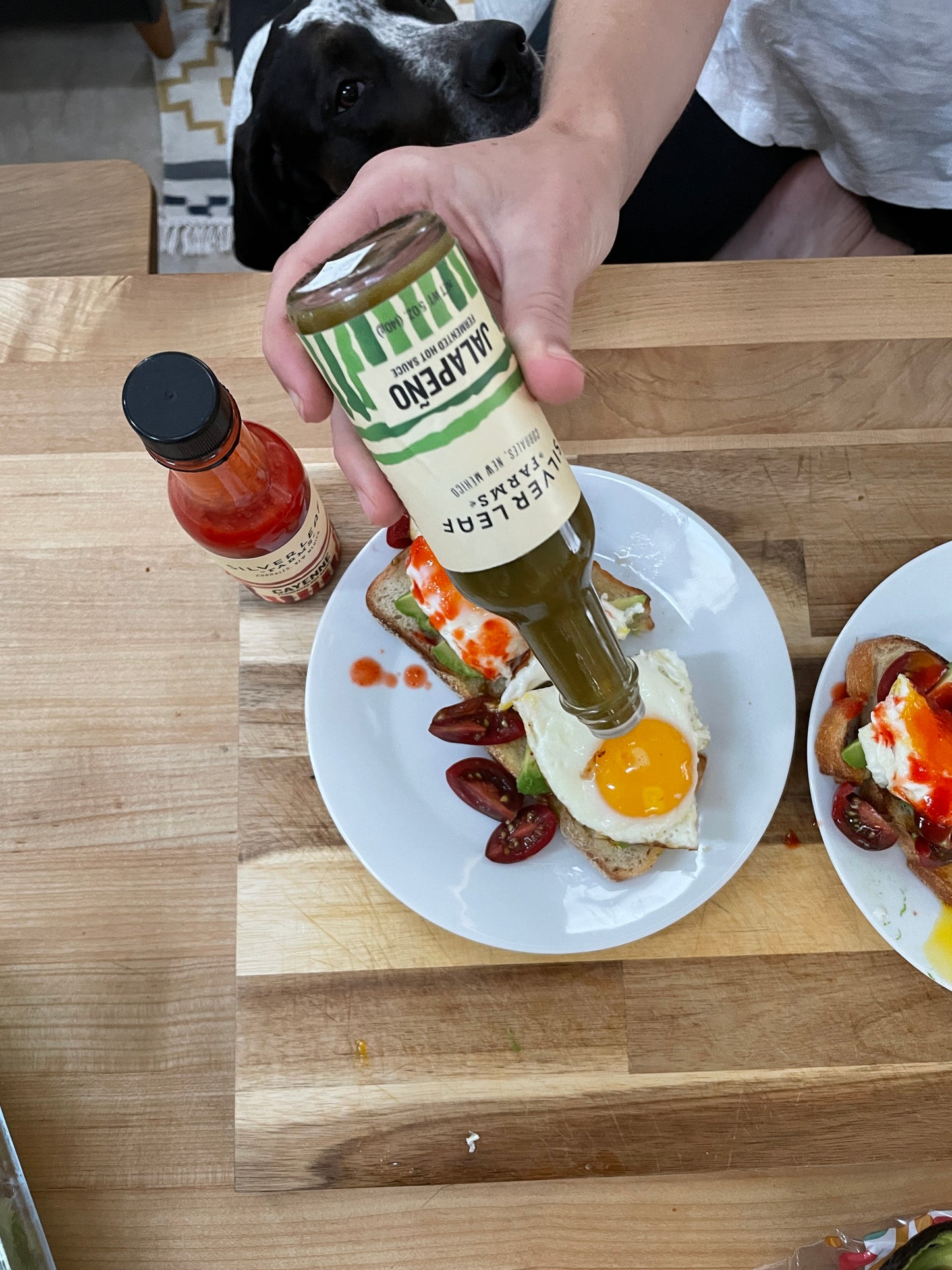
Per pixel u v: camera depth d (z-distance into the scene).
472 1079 0.43
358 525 0.50
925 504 0.50
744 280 0.52
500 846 0.43
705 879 0.42
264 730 0.47
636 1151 0.43
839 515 0.50
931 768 0.41
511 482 0.27
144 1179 0.42
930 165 0.59
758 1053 0.43
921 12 0.52
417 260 0.24
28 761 0.47
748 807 0.43
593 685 0.32
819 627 0.49
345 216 0.38
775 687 0.45
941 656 0.46
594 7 0.45
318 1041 0.44
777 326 0.51
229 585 0.49
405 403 0.25
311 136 0.61
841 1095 0.43
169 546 0.49
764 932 0.44
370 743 0.46
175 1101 0.43
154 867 0.46
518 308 0.36
